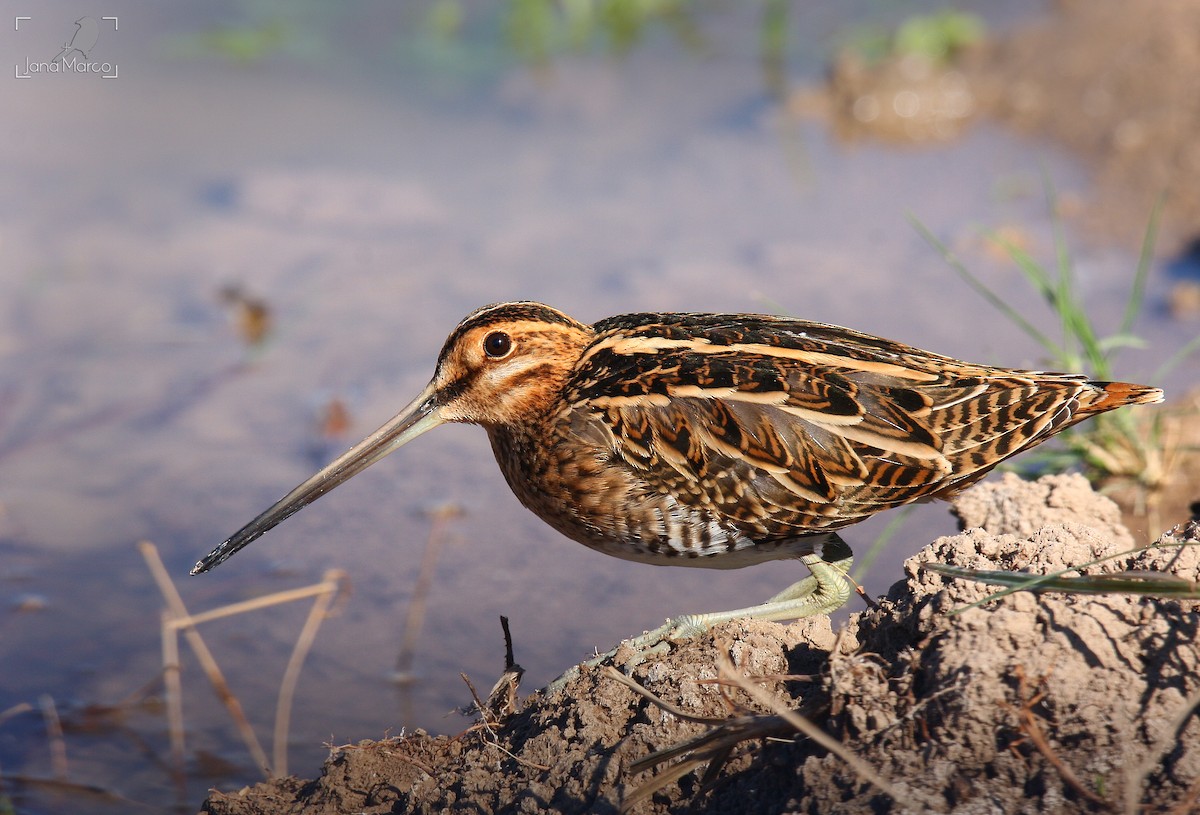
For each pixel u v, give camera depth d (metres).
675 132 18.14
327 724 9.61
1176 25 18.81
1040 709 6.60
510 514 11.85
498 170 17.33
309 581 11.07
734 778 7.13
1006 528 9.03
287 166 17.47
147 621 10.73
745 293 14.27
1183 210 15.50
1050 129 17.55
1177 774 6.21
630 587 10.80
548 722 7.86
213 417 13.06
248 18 21.59
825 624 7.88
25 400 13.30
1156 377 12.23
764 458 8.45
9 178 17.16
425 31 21.28
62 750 9.55
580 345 9.39
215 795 8.39
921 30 18.88
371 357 13.72
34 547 11.45
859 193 16.45
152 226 16.20
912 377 8.55
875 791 6.47
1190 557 7.27
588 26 21.17
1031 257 14.76
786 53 20.00
